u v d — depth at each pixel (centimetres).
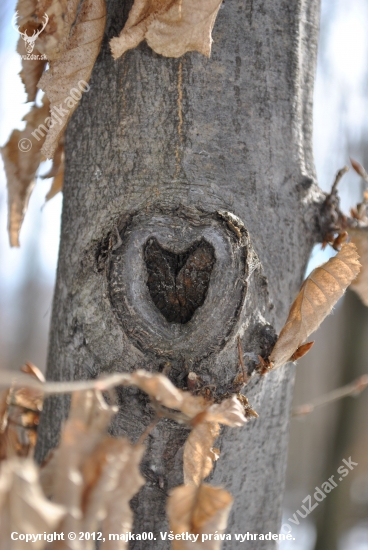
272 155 91
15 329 504
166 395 82
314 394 400
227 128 90
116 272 88
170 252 88
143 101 90
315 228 94
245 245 88
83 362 89
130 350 88
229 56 90
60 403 92
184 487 84
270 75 91
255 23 91
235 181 90
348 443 235
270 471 93
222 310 87
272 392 92
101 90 91
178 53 88
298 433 371
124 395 88
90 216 90
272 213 91
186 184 89
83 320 89
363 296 98
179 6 88
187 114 90
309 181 93
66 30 90
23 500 77
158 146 90
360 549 259
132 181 89
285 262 92
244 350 89
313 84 95
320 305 89
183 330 88
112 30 91
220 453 90
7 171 100
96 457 81
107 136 90
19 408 96
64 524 79
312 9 95
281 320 91
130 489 81
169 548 89
